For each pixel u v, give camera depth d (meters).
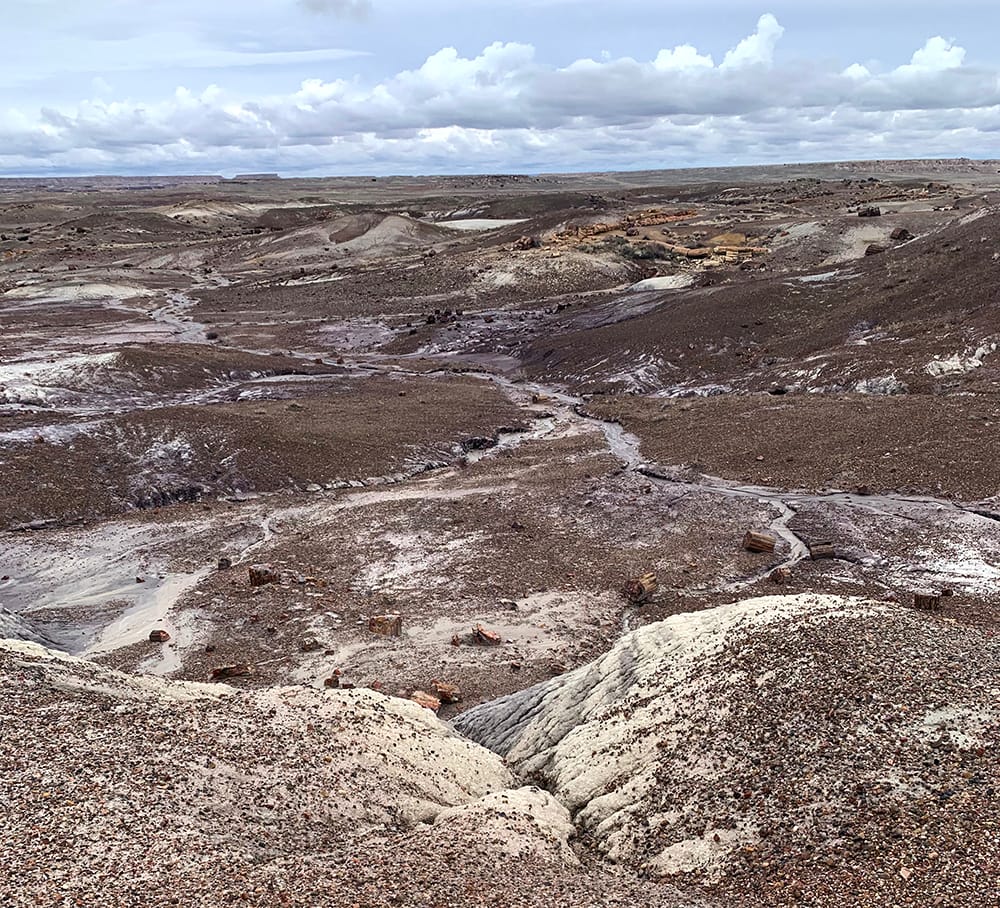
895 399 60.91
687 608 35.09
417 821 17.22
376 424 67.12
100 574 41.44
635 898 13.62
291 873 13.57
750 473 51.69
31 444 55.12
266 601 37.00
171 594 38.53
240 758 17.44
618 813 17.67
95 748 16.69
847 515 43.69
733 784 16.94
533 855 15.38
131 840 13.88
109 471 54.00
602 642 32.50
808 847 14.56
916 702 17.61
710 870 14.94
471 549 42.84
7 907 11.77
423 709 23.31
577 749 20.91
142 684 21.06
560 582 38.53
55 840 13.55
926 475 46.97
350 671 30.47
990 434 50.16
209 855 13.88
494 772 21.20
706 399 72.69
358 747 19.12
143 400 75.25
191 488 53.78
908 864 13.34
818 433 55.84
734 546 41.59
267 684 29.62
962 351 66.19
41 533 46.81
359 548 43.66
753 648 21.36
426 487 54.81
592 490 50.84
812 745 17.14
